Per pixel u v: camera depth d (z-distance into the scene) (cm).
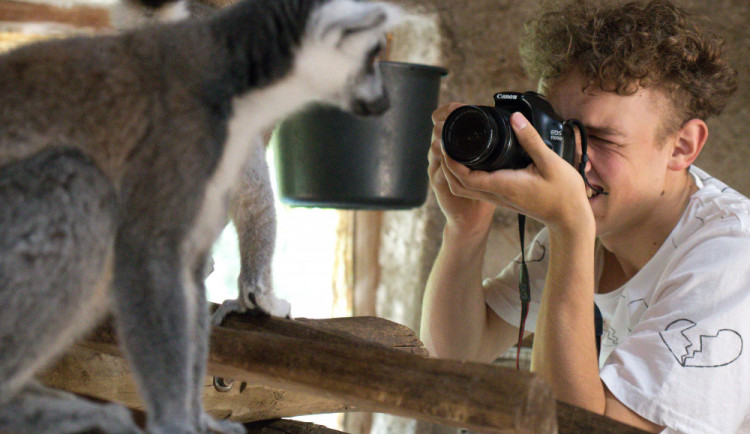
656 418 230
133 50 175
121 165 169
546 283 255
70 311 163
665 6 272
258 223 246
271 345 188
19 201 156
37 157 161
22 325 155
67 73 169
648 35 257
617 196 270
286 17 185
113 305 168
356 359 174
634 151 266
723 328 235
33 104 166
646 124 265
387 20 196
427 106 393
